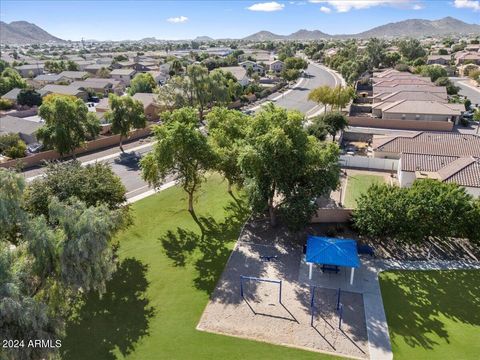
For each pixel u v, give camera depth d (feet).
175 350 65.31
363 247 92.94
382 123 224.33
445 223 88.12
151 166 104.27
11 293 49.01
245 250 96.43
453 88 300.61
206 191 131.23
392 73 353.10
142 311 75.15
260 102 309.01
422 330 69.36
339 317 72.79
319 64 581.53
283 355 63.98
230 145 113.50
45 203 79.05
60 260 60.34
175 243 100.12
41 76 418.10
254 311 74.84
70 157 176.35
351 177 148.36
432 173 126.00
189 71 238.48
